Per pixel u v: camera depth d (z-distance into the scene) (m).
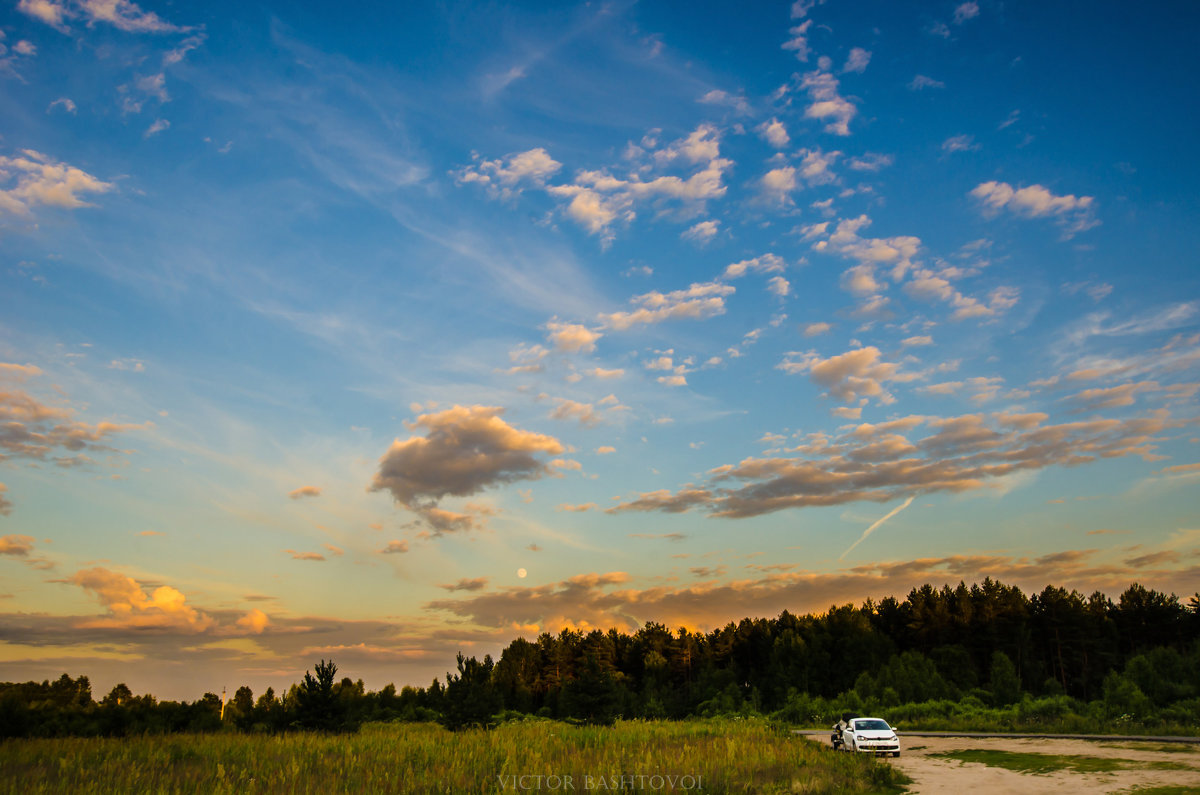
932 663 70.19
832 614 109.88
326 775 22.86
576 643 113.38
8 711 44.22
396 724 60.00
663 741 36.06
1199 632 89.38
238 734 42.53
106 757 26.19
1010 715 52.72
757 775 23.59
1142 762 24.77
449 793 20.30
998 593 96.81
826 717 66.88
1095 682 83.69
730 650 115.62
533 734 38.78
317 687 47.62
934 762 28.23
